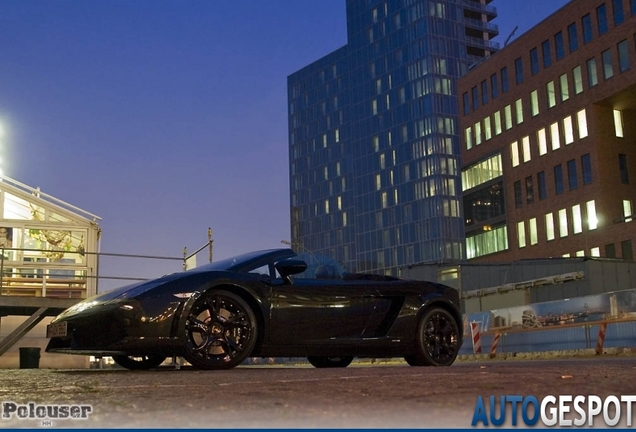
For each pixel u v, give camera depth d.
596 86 47.09
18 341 11.66
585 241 47.09
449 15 80.69
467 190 59.31
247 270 6.03
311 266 6.43
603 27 46.72
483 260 56.97
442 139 77.38
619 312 19.73
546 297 39.28
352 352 6.34
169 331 5.45
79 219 15.34
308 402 2.55
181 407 2.44
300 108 97.69
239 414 2.24
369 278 6.66
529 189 52.81
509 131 55.06
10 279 14.43
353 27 89.50
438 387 3.05
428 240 76.38
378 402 2.50
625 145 47.78
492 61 57.16
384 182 82.25
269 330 5.87
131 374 4.80
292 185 97.69
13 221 14.80
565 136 49.59
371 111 85.31
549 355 21.94
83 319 5.54
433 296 6.89
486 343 24.81
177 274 5.96
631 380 3.24
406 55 81.44
